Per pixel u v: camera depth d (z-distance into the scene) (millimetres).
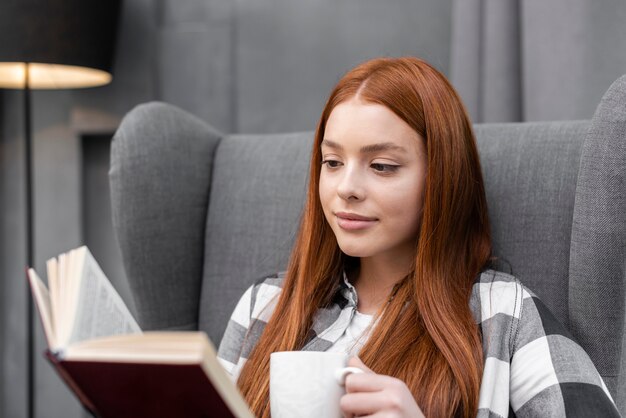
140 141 1236
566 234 1046
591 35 1507
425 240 969
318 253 1075
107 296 843
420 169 972
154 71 1938
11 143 2059
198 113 1910
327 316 1048
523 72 1556
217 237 1280
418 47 1772
